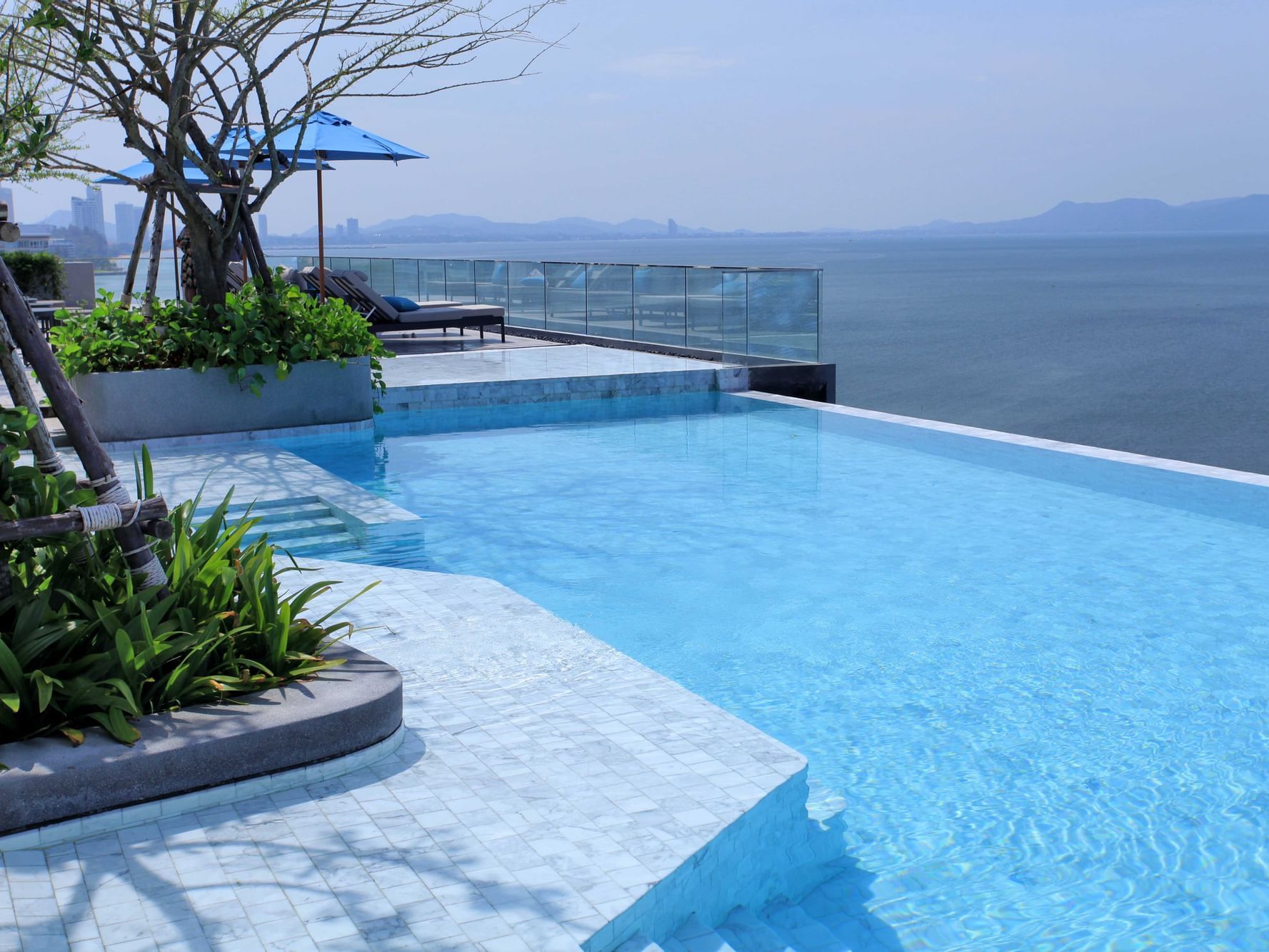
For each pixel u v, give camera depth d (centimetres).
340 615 510
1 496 365
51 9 404
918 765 428
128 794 309
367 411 1071
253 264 1059
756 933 306
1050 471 963
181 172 976
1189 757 434
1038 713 476
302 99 965
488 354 1543
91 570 377
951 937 319
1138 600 626
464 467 971
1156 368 5488
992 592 640
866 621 594
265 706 344
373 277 2359
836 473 961
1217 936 319
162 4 860
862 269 19725
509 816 313
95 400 935
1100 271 17438
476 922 259
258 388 1001
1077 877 350
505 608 521
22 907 263
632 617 600
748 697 495
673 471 966
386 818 312
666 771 344
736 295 1483
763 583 657
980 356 5997
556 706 401
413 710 398
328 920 259
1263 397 4547
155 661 346
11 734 325
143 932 253
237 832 304
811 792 394
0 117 455
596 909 265
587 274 1756
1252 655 543
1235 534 761
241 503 755
